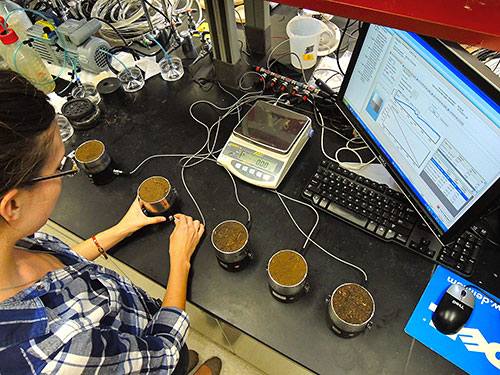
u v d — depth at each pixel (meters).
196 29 1.36
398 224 0.83
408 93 0.69
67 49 1.27
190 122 1.13
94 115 1.15
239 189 0.97
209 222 0.91
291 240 0.86
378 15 0.51
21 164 0.40
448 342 0.70
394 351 0.70
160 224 0.92
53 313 0.49
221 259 0.80
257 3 1.12
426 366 0.68
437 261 0.79
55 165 0.48
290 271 0.73
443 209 0.71
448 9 0.48
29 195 0.45
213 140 1.08
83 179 1.03
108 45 1.30
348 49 1.24
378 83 0.78
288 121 1.00
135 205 0.91
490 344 0.70
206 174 1.01
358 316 0.68
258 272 0.82
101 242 0.86
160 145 1.09
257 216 0.91
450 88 0.59
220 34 1.06
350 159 0.98
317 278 0.80
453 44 0.57
